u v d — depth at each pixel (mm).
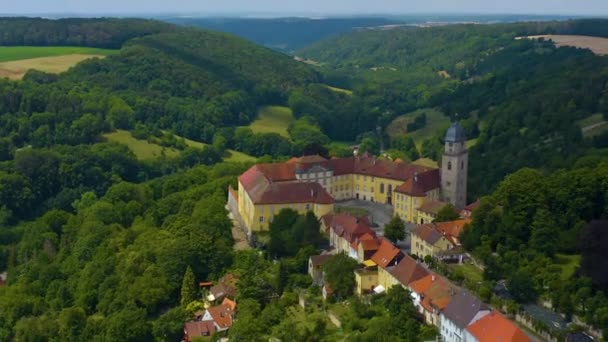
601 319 161000
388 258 198000
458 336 161875
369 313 179875
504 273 191125
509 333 150375
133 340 196250
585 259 179625
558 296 173375
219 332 189750
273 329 181875
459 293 168125
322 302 194875
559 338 158875
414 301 180625
